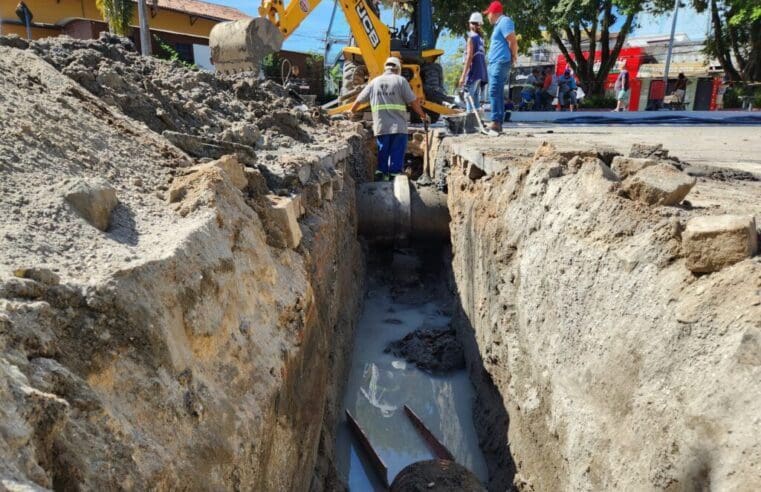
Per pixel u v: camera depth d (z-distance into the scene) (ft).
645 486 7.37
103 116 11.57
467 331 20.01
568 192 11.43
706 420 6.42
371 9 35.88
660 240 8.23
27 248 6.34
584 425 9.28
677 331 7.29
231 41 29.50
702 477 6.37
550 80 74.95
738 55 82.58
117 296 5.95
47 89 11.32
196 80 20.01
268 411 8.12
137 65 18.47
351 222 24.06
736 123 38.40
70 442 4.75
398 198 27.20
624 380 8.25
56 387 4.90
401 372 20.07
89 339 5.60
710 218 7.47
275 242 11.24
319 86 88.33
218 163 10.56
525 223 13.33
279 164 14.35
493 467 14.44
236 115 19.21
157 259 6.82
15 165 7.91
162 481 5.45
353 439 15.99
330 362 15.34
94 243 7.06
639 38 126.21
